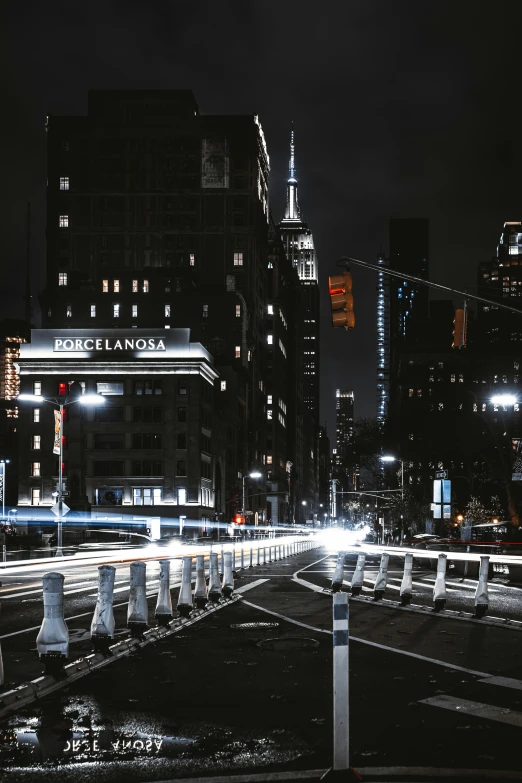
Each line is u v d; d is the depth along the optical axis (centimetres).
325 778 588
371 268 1877
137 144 13762
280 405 17388
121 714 786
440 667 1014
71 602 1844
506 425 5688
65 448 9581
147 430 9656
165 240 13625
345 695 599
